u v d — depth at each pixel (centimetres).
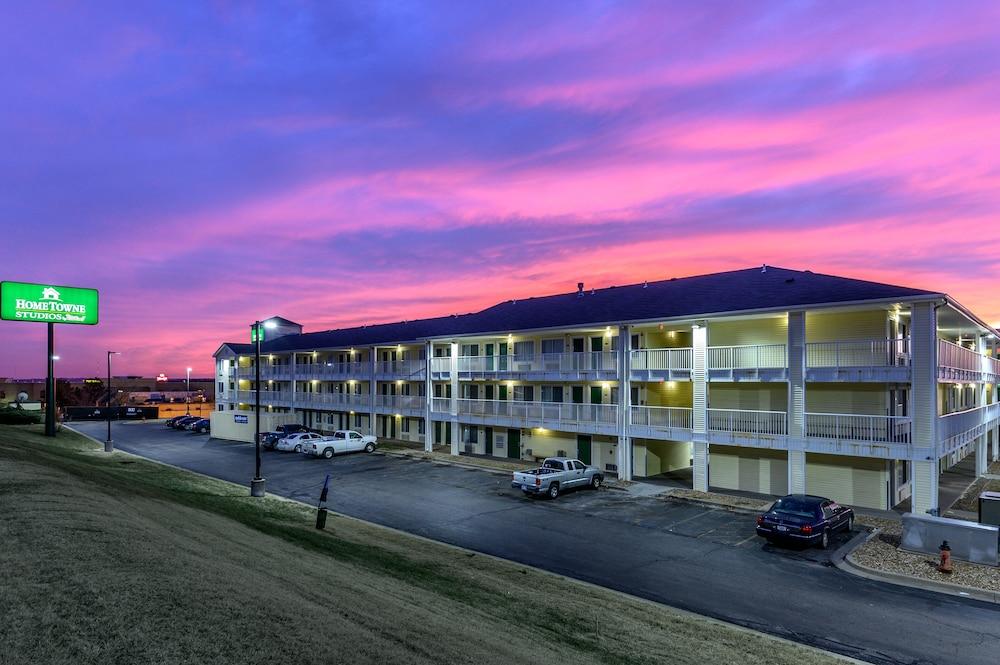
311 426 5941
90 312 4144
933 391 2123
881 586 1553
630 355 3034
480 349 4238
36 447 2698
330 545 1580
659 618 1271
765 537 1925
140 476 2552
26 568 750
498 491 2803
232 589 809
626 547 1897
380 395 4847
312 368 5741
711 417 2797
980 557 1681
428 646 773
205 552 1019
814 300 2397
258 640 664
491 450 4025
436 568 1511
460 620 991
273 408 6212
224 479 3141
